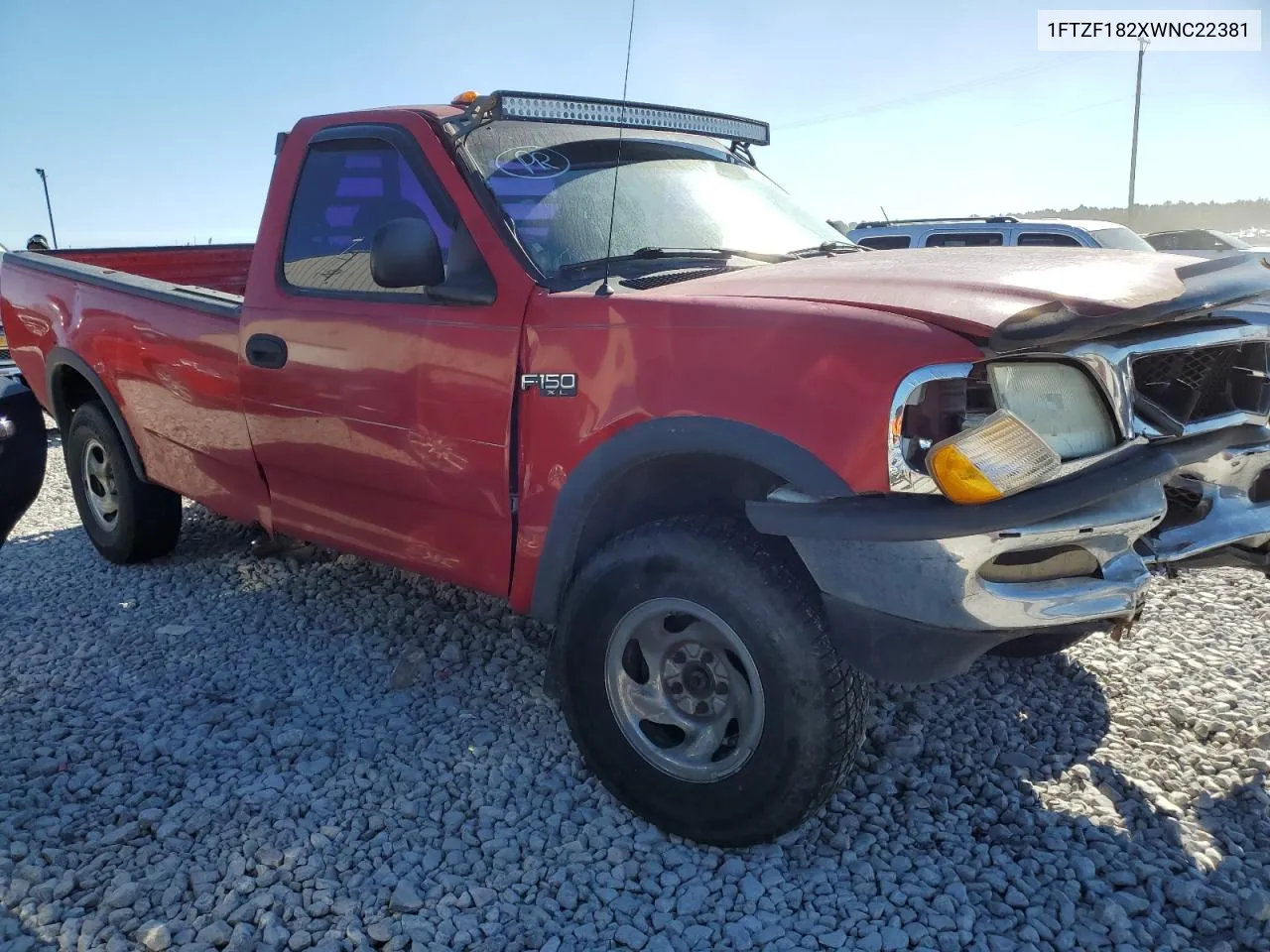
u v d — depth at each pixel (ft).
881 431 7.51
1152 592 14.52
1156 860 8.56
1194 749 10.34
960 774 10.03
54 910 8.11
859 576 7.83
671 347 8.55
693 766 8.85
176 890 8.34
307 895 8.31
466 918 8.04
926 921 7.98
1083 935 7.76
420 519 11.05
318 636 13.70
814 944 7.76
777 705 8.23
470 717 11.37
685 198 11.76
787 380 7.92
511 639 13.34
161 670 12.70
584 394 9.09
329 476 11.83
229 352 12.69
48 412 17.16
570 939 7.87
